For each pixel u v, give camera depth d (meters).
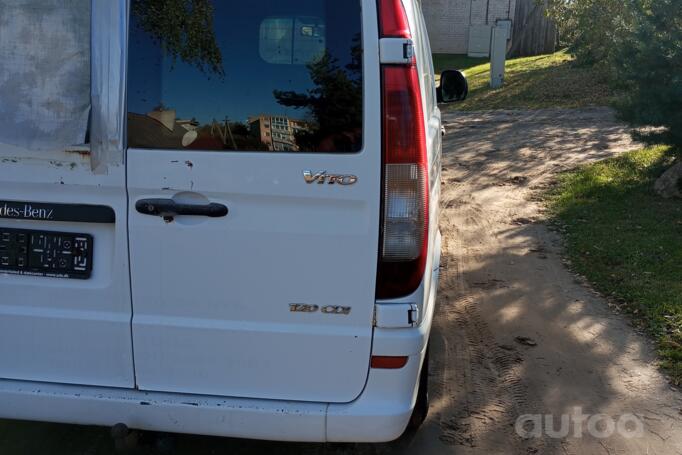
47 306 2.73
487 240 6.74
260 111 2.54
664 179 7.66
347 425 2.67
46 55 2.52
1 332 2.77
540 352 4.48
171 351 2.69
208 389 2.72
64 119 2.54
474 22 24.67
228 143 2.55
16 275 2.72
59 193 2.62
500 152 10.39
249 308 2.63
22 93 2.54
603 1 12.02
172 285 2.64
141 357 2.72
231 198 2.55
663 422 3.70
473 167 9.65
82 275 2.69
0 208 2.66
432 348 4.51
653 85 7.23
